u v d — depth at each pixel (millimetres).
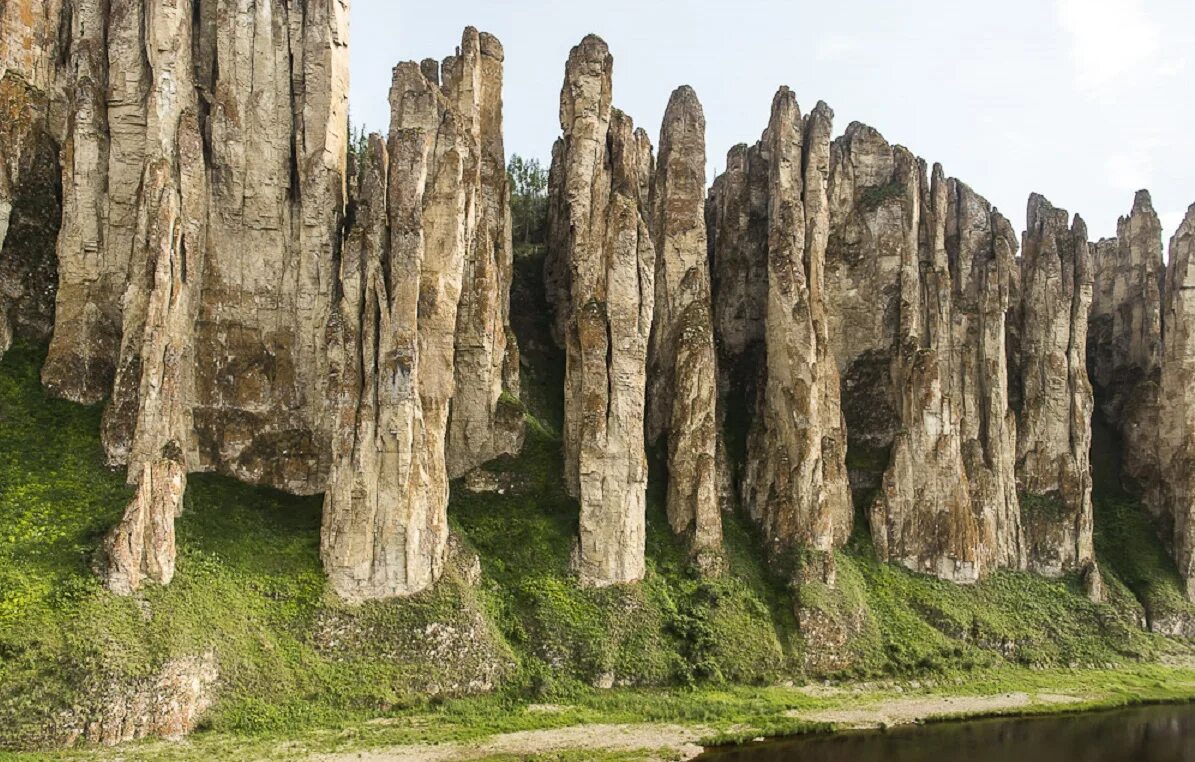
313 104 73188
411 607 62312
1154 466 104188
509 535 72688
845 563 83312
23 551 54375
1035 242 106438
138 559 55031
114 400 63750
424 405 68062
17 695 47188
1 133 71250
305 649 58250
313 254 72250
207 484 66688
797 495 81375
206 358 69500
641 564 72812
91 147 70188
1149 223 113188
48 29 74438
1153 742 61281
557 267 94312
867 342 96125
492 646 63062
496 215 86312
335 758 49406
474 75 81812
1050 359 101750
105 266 69562
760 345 93875
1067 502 97562
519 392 83812
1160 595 92688
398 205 67688
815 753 55531
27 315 70250
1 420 63531
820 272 90000
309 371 71875
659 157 90688
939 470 89375
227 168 71375
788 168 90750
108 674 49406
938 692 71312
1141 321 111688
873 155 99812
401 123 75625
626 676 65250
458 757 50750
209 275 70250
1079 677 78750
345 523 62969
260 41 72750
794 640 72938
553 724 57594
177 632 53156
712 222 103062
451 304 71000
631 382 74125
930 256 98938
